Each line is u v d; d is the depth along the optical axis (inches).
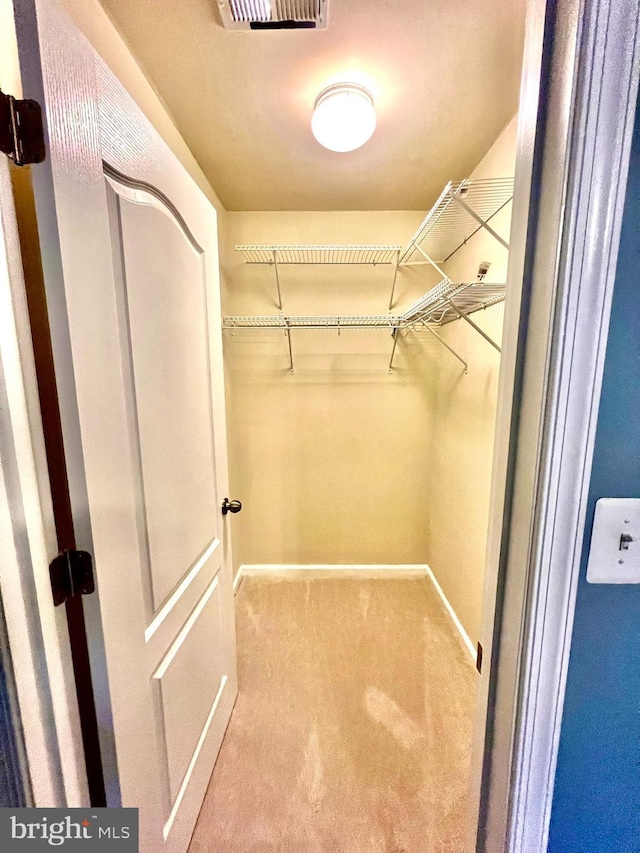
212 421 50.3
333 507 98.5
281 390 93.1
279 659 69.8
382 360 91.8
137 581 31.1
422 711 59.0
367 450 95.9
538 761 20.3
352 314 89.3
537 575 18.6
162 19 39.6
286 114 54.1
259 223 85.4
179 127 56.7
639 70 15.1
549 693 19.6
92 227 25.4
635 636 19.9
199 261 45.8
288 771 50.0
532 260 17.9
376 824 44.1
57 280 22.7
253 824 44.1
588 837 21.7
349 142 52.1
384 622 80.2
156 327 35.0
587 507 18.8
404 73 46.6
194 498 43.9
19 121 21.2
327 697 61.5
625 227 16.7
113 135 28.1
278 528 99.5
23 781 22.1
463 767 50.5
